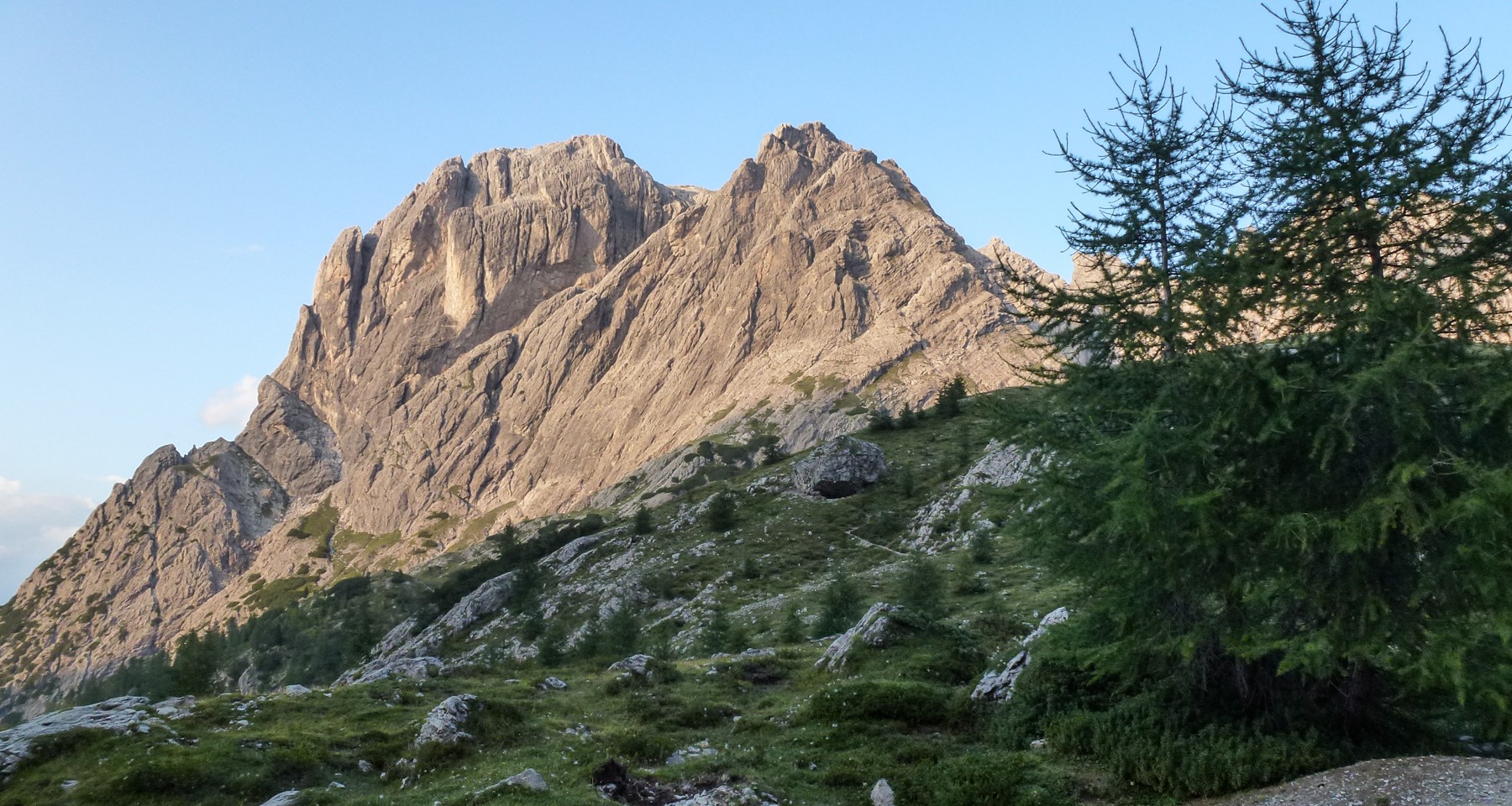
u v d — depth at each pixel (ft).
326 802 73.51
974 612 168.04
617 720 96.89
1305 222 61.52
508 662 154.10
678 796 66.69
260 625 645.10
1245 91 65.00
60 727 87.56
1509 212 53.01
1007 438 71.77
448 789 72.02
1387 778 49.39
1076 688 74.08
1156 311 67.31
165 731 88.28
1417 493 51.19
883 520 330.13
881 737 77.10
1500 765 49.39
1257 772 54.39
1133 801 56.39
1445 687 49.98
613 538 399.03
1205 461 57.88
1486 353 52.24
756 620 237.45
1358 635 53.36
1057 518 65.26
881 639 110.42
